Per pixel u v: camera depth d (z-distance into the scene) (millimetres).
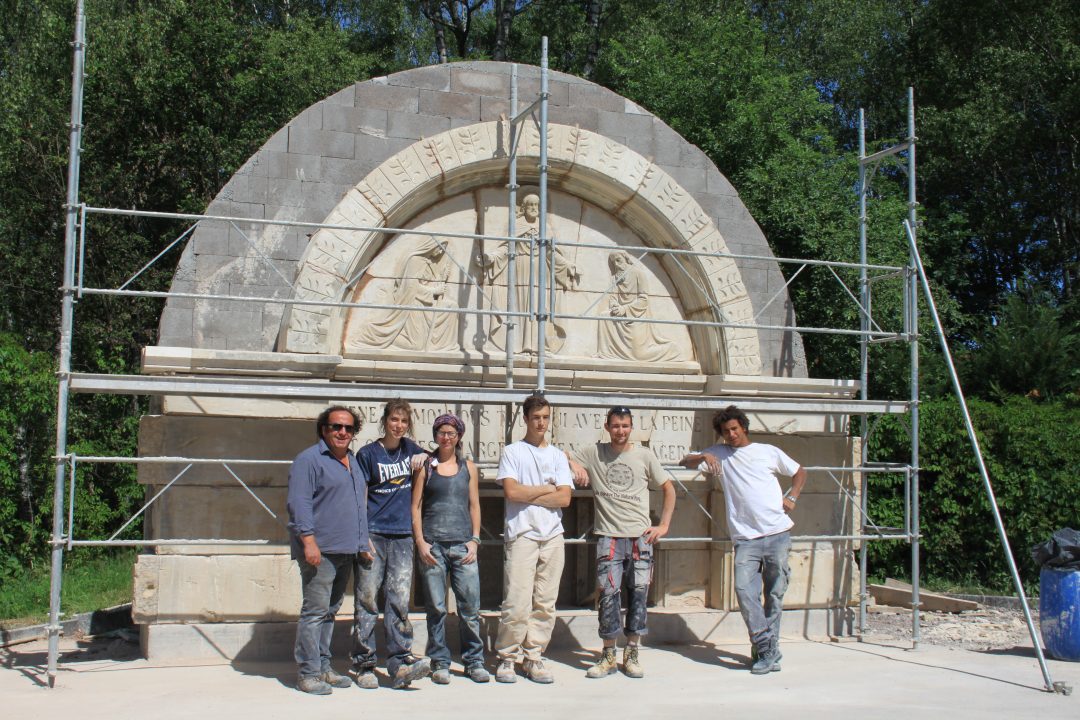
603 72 22531
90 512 14562
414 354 8969
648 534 7633
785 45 24281
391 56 26031
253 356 8156
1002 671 7891
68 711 6199
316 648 6777
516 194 9586
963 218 20125
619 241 9922
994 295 22312
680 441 9453
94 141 16969
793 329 8812
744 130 17188
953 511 13375
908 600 11797
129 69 16781
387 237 9180
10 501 13078
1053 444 13039
